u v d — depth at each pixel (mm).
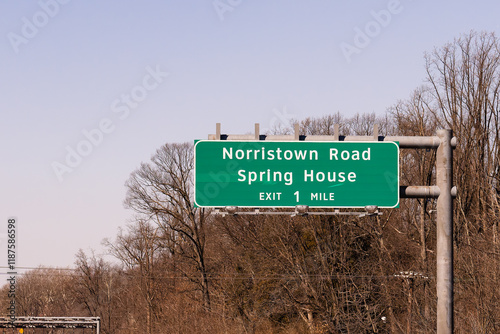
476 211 45312
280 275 52938
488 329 29234
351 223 49531
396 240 50625
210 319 60406
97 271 80812
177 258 70125
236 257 60375
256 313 55594
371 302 48625
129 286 82000
